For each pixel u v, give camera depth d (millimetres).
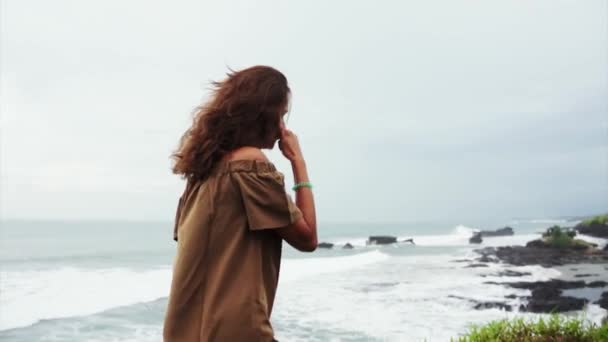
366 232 110062
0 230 90438
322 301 20641
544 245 49031
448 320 16688
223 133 1611
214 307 1484
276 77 1709
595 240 56719
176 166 1666
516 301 20047
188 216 1604
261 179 1531
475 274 30938
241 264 1520
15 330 14938
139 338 14125
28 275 27797
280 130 1753
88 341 13758
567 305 19219
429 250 55000
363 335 14523
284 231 1567
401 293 22812
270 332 1517
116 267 32750
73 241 59312
